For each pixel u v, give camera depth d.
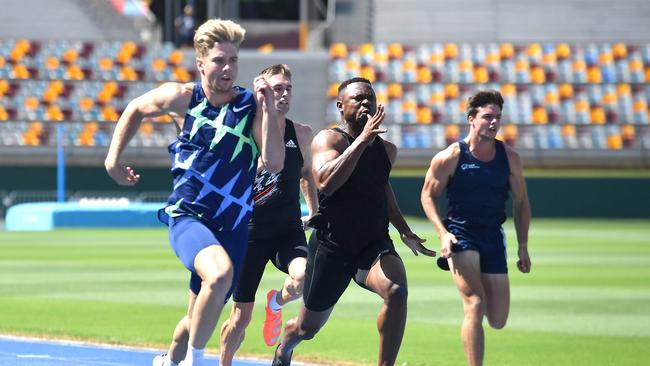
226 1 160.50
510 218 123.56
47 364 30.41
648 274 62.69
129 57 146.50
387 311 23.00
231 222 21.38
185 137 21.20
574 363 31.95
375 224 24.00
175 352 24.45
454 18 158.88
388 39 157.25
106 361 31.12
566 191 125.88
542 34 156.75
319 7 171.62
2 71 142.62
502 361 32.34
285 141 27.14
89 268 64.25
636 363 32.00
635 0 159.62
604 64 149.25
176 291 52.03
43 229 106.12
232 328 27.17
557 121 143.62
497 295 26.67
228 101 21.12
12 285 54.62
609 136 142.00
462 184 26.30
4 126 136.62
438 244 85.12
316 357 32.47
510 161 26.53
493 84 147.00
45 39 150.62
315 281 24.50
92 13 155.38
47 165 124.81
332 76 147.00
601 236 97.25
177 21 165.75
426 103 144.62
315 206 28.50
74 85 143.00
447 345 35.47
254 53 148.00
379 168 24.00
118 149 21.45
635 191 125.75
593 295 51.81
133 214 109.88
